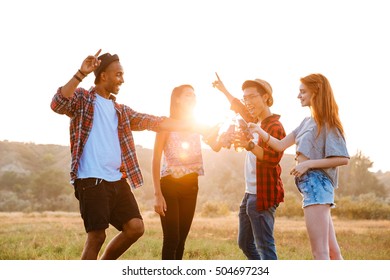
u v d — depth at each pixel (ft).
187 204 16.71
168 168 16.62
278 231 46.14
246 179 16.10
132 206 14.12
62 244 29.91
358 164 330.34
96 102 14.07
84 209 13.42
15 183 415.23
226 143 14.75
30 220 75.92
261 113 16.24
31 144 596.70
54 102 13.20
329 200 13.61
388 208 99.09
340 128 13.85
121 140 14.44
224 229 48.01
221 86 17.47
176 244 16.44
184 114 17.02
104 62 14.35
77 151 13.55
